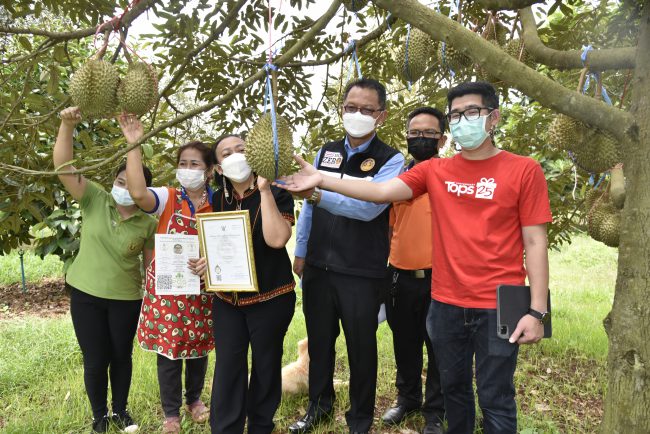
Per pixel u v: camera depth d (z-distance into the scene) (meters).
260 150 1.79
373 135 3.03
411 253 3.28
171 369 3.32
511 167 2.32
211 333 3.36
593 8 3.25
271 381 2.89
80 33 2.49
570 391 4.18
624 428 1.49
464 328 2.48
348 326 3.04
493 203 2.34
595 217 2.37
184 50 3.47
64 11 3.18
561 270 9.87
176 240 3.11
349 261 3.00
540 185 2.29
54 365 4.61
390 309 3.47
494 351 2.35
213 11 2.94
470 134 2.27
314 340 3.26
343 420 3.60
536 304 2.25
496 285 2.35
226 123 4.29
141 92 1.94
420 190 2.60
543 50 1.89
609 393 1.55
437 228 2.53
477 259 2.37
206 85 3.96
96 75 1.94
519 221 2.36
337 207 2.78
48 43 2.58
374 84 2.80
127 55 1.99
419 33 2.45
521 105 4.71
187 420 3.57
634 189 1.51
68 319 6.34
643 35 1.51
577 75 3.50
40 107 3.04
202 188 3.39
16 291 8.24
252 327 2.84
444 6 3.52
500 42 2.67
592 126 1.70
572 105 1.55
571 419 3.71
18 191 3.31
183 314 3.23
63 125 2.87
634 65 1.58
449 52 2.37
